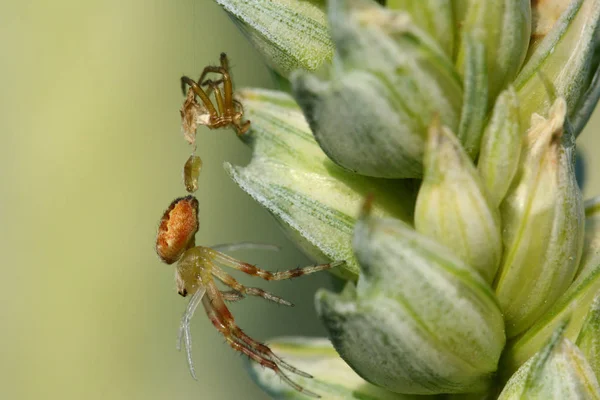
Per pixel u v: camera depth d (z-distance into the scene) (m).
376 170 0.10
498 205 0.10
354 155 0.10
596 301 0.10
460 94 0.10
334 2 0.10
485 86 0.10
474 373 0.10
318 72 0.10
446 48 0.10
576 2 0.10
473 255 0.10
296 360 0.11
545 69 0.10
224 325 0.12
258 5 0.11
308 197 0.11
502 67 0.10
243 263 0.12
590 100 0.11
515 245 0.10
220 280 0.12
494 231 0.10
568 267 0.10
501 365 0.10
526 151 0.10
